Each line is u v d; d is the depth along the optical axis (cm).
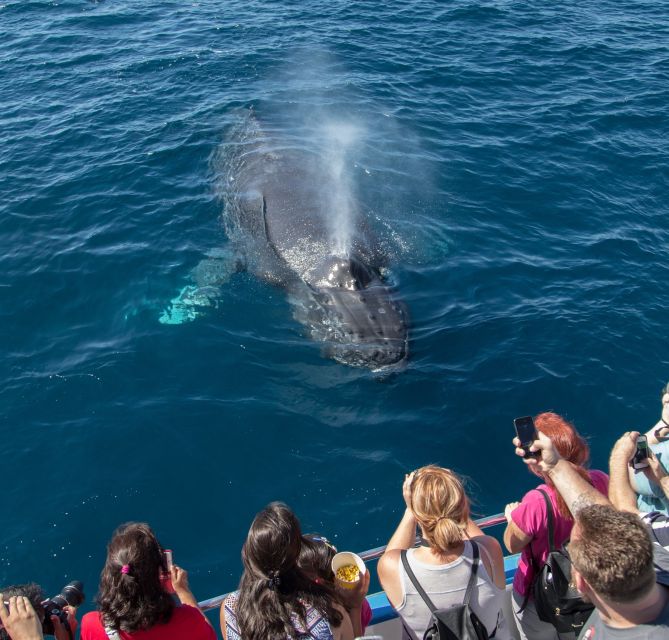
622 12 2980
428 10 2941
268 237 1580
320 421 1201
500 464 1135
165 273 1519
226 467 1130
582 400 1240
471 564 573
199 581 976
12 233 1653
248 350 1332
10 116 2166
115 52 2567
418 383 1264
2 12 2922
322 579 581
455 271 1530
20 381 1277
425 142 2042
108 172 1877
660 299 1479
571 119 2180
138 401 1234
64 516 1061
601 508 483
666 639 451
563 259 1595
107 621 568
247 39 2670
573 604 598
